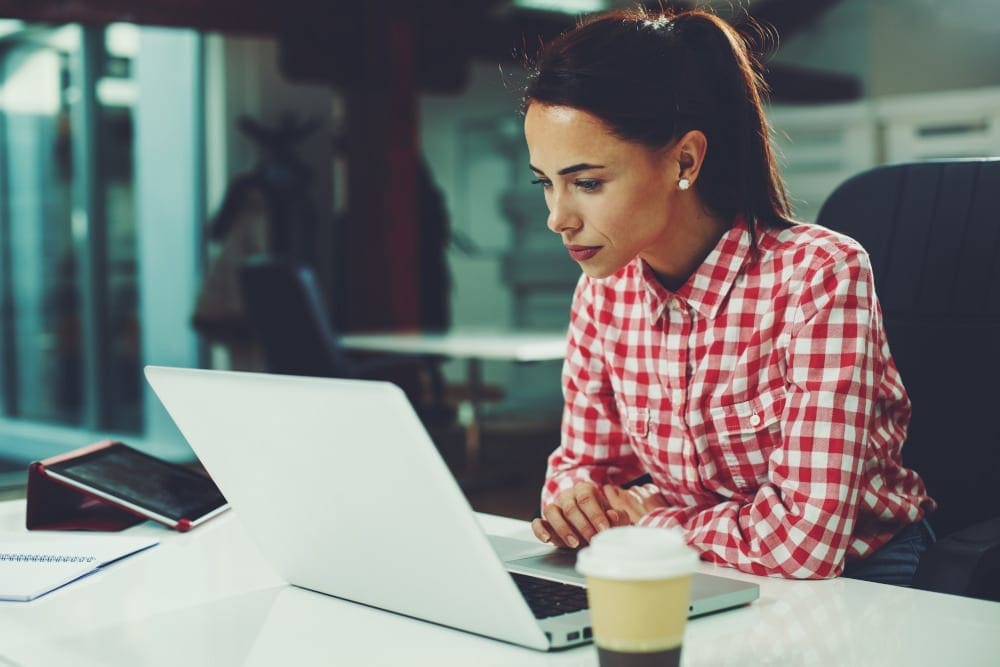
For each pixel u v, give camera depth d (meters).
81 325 7.08
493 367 8.96
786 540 1.11
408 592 0.89
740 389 1.24
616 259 1.14
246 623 0.92
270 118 7.26
